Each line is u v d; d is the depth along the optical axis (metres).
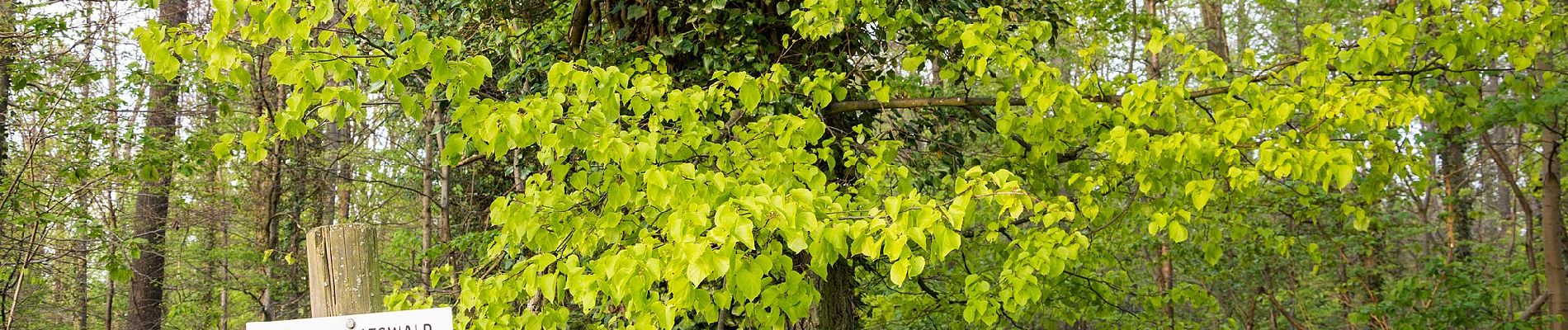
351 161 9.40
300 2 2.50
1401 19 3.28
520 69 4.62
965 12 4.70
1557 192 5.79
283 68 2.52
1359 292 8.20
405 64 2.58
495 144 2.71
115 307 10.80
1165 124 3.52
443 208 7.84
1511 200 10.30
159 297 9.27
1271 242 5.21
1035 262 3.45
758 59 4.40
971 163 4.89
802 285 2.71
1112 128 3.73
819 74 3.57
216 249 9.34
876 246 2.33
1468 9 3.30
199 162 6.20
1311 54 3.28
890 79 4.76
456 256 8.91
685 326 4.27
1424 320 6.25
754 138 3.34
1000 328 5.38
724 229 2.21
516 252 3.41
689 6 4.30
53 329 8.45
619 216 3.09
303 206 10.23
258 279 9.27
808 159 3.25
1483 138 6.28
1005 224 3.96
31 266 6.90
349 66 2.56
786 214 2.26
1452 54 3.36
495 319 2.89
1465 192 7.95
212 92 6.45
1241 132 3.21
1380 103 3.05
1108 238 5.61
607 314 4.46
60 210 6.36
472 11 5.24
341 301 2.66
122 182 6.89
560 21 5.02
